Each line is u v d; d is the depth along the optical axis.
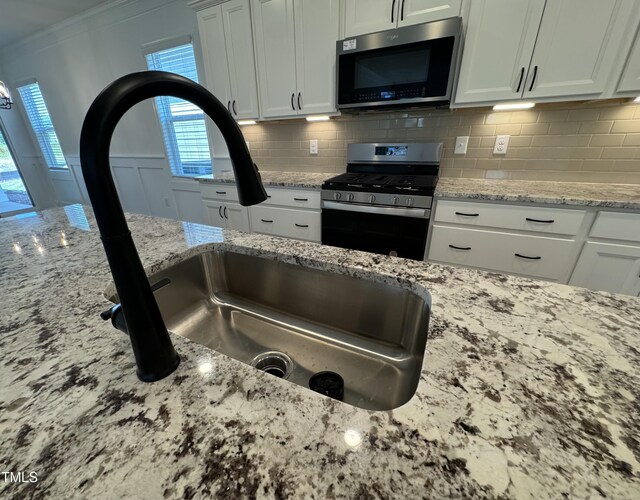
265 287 1.00
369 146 2.38
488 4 1.56
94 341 0.53
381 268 0.80
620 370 0.44
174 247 0.97
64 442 0.35
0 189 5.07
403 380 0.73
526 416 0.37
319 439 0.34
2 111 4.80
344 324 0.89
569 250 1.62
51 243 1.04
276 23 2.09
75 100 4.07
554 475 0.31
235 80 2.40
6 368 0.46
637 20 1.35
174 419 0.37
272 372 0.81
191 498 0.29
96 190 0.34
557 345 0.49
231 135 0.46
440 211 1.84
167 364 0.44
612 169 1.82
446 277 0.74
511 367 0.44
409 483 0.30
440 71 1.73
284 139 2.74
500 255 1.78
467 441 0.34
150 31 3.02
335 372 0.77
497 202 1.69
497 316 0.57
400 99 1.87
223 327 0.96
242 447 0.34
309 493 0.29
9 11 3.18
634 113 1.69
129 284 0.39
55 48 3.84
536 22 1.50
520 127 1.96
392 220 1.98
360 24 1.85
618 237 1.49
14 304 0.65
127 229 0.38
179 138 3.40
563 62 1.51
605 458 0.32
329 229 2.23
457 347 0.49
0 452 0.34
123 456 0.33
